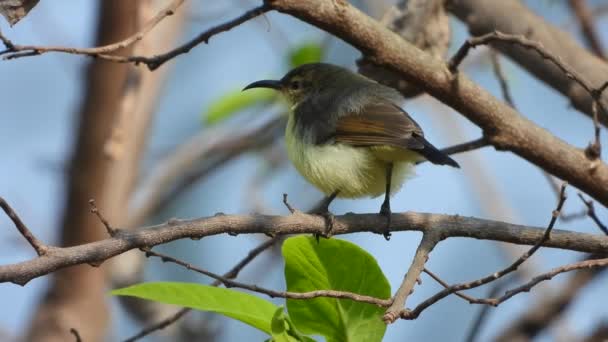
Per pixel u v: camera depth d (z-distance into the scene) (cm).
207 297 717
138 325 1546
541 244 745
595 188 985
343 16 887
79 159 1308
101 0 1259
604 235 851
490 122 977
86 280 1368
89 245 714
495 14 1148
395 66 935
